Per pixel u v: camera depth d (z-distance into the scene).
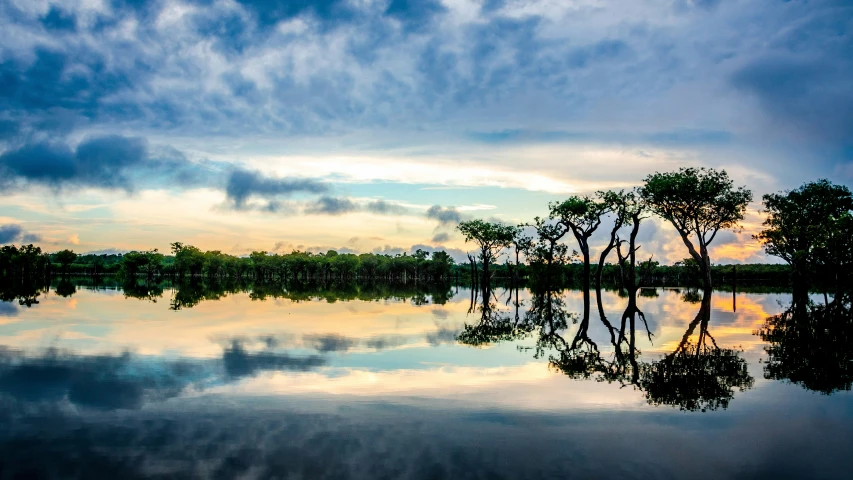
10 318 30.95
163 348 19.95
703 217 51.28
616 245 57.97
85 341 21.67
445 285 119.81
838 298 52.81
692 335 25.17
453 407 11.87
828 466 8.62
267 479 7.77
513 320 32.81
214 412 11.31
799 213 58.41
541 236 67.75
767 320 32.66
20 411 11.35
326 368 16.23
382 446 9.26
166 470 8.12
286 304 45.88
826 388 14.09
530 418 11.07
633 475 8.14
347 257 181.88
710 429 10.48
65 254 173.00
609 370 16.41
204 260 174.38
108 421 10.64
